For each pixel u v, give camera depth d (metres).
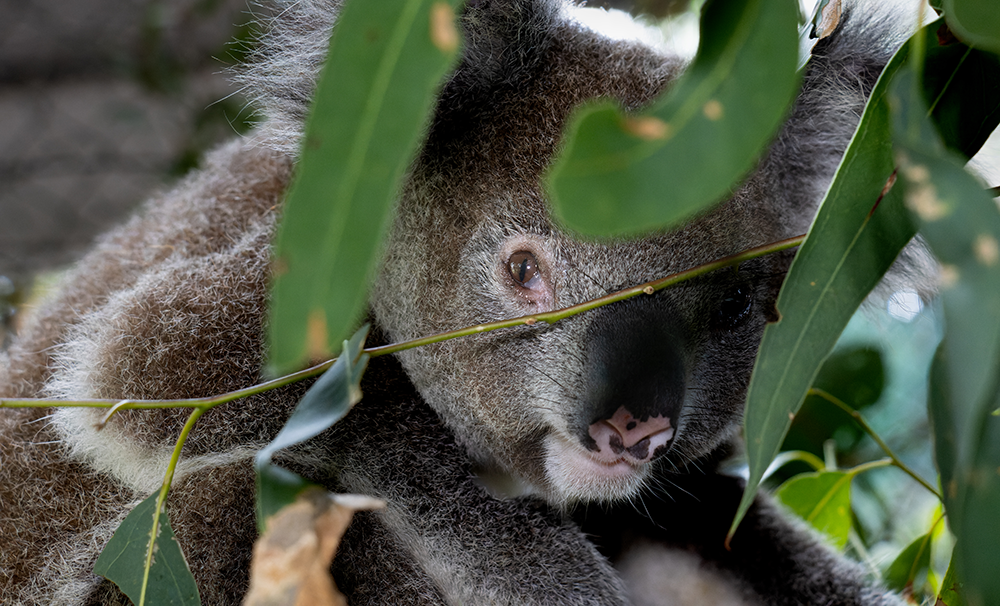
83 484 1.52
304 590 1.34
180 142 2.80
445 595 1.50
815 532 1.59
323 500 1.35
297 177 1.21
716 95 1.22
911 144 1.29
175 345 1.50
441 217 1.49
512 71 1.50
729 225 1.47
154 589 1.39
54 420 1.51
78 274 1.63
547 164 1.48
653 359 1.44
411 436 1.50
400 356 1.52
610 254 1.46
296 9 1.49
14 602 1.52
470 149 1.49
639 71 1.51
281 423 1.49
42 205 3.37
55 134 3.43
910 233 1.34
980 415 1.29
